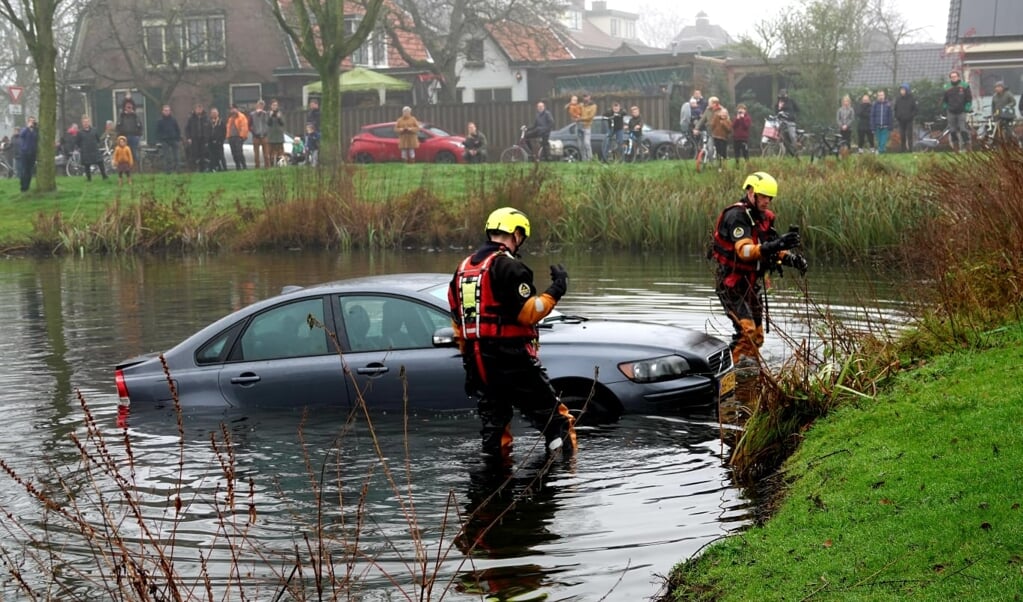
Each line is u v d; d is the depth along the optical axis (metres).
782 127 29.28
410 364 8.30
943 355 7.50
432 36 46.91
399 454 7.37
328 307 8.62
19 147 30.94
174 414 8.55
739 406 8.32
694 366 8.29
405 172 28.47
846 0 40.88
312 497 6.54
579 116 31.69
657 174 25.36
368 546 5.74
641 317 12.24
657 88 47.34
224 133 33.81
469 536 5.82
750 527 5.71
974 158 11.04
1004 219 8.98
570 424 7.41
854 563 4.62
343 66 51.84
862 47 47.91
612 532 5.77
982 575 4.18
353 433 7.91
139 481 6.91
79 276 19.89
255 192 28.81
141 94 49.84
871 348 8.05
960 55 34.16
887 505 5.12
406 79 51.28
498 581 5.21
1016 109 28.03
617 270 17.75
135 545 5.82
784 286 14.62
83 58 50.06
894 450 5.86
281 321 8.68
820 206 18.53
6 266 22.48
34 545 5.84
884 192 18.38
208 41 48.66
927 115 41.25
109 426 8.26
